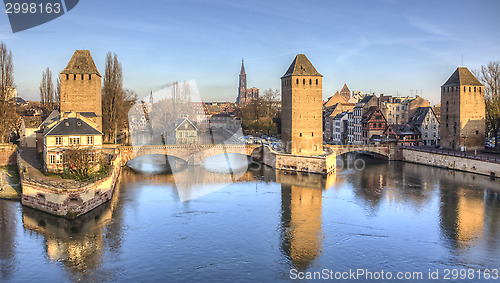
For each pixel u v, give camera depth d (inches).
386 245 2092.8
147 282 1660.9
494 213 2623.0
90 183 2556.6
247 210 2669.8
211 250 1993.1
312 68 4522.6
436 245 2091.5
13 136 5561.0
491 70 5093.5
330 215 2593.5
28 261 1827.0
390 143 5236.2
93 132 3107.8
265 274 1750.7
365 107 5826.8
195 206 2723.9
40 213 2447.1
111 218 2423.7
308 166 4097.0
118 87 4603.8
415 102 6446.9
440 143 5132.9
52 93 5570.9
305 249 2031.3
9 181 3112.7
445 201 2930.6
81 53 4328.3
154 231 2229.3
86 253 1923.0
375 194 3147.1
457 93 4817.9
